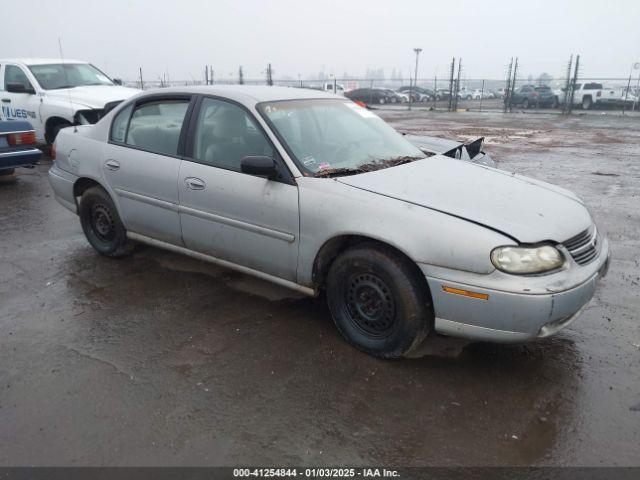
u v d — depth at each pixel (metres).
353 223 3.11
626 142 13.65
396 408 2.76
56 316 3.76
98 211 4.77
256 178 3.56
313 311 3.84
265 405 2.78
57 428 2.61
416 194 3.17
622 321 3.67
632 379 3.00
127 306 3.92
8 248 5.18
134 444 2.50
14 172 8.71
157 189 4.12
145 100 4.33
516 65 27.00
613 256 4.91
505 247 2.76
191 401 2.81
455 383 2.97
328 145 3.79
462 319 2.89
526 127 17.98
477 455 2.44
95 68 11.09
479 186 3.41
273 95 3.97
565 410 2.74
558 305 2.75
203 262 4.76
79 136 4.80
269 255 3.60
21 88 9.75
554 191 3.63
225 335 3.50
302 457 2.43
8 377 3.03
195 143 3.94
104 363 3.17
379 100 36.94
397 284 3.01
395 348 3.12
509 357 3.23
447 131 16.50
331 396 2.86
